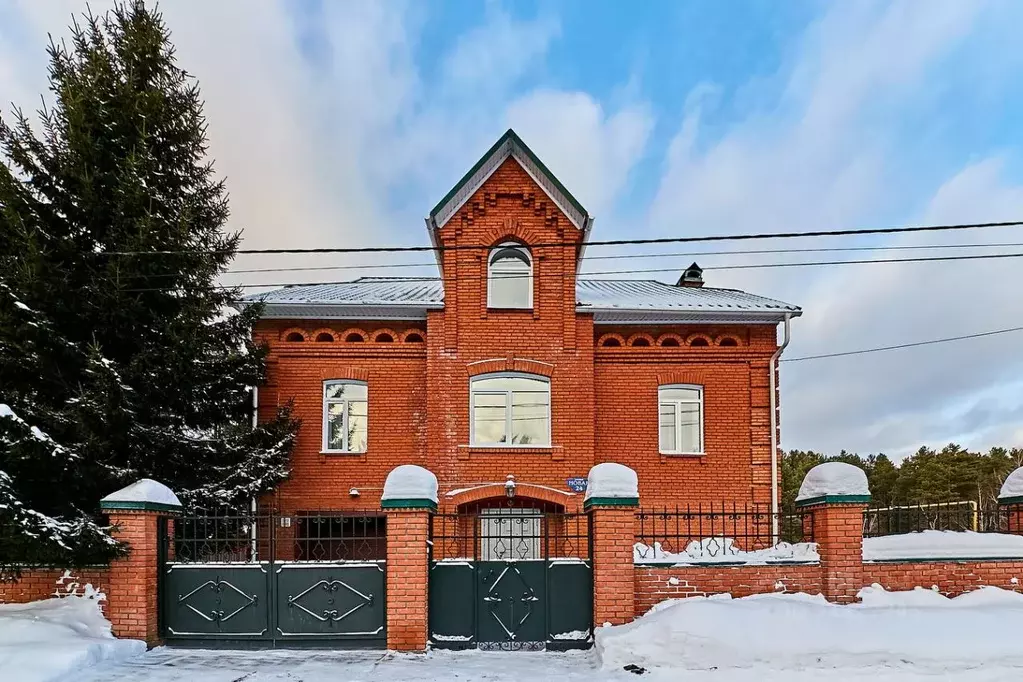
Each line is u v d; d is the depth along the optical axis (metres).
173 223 12.07
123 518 9.34
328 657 8.93
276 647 9.39
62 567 9.28
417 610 9.21
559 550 13.84
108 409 10.45
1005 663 7.92
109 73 12.30
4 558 8.91
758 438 15.23
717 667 7.93
